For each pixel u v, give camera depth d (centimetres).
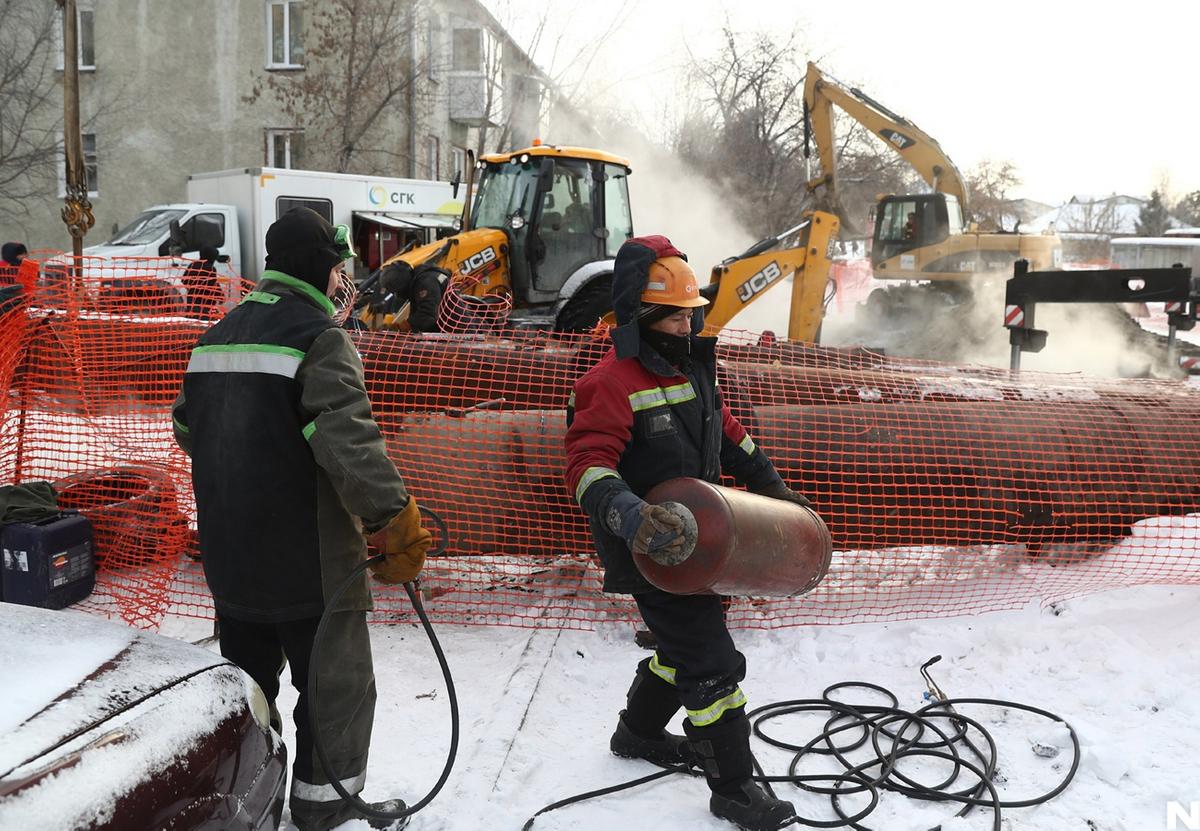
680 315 278
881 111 1408
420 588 457
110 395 471
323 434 246
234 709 218
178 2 2231
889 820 289
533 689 366
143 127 2273
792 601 452
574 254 995
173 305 479
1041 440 477
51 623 226
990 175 3728
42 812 163
